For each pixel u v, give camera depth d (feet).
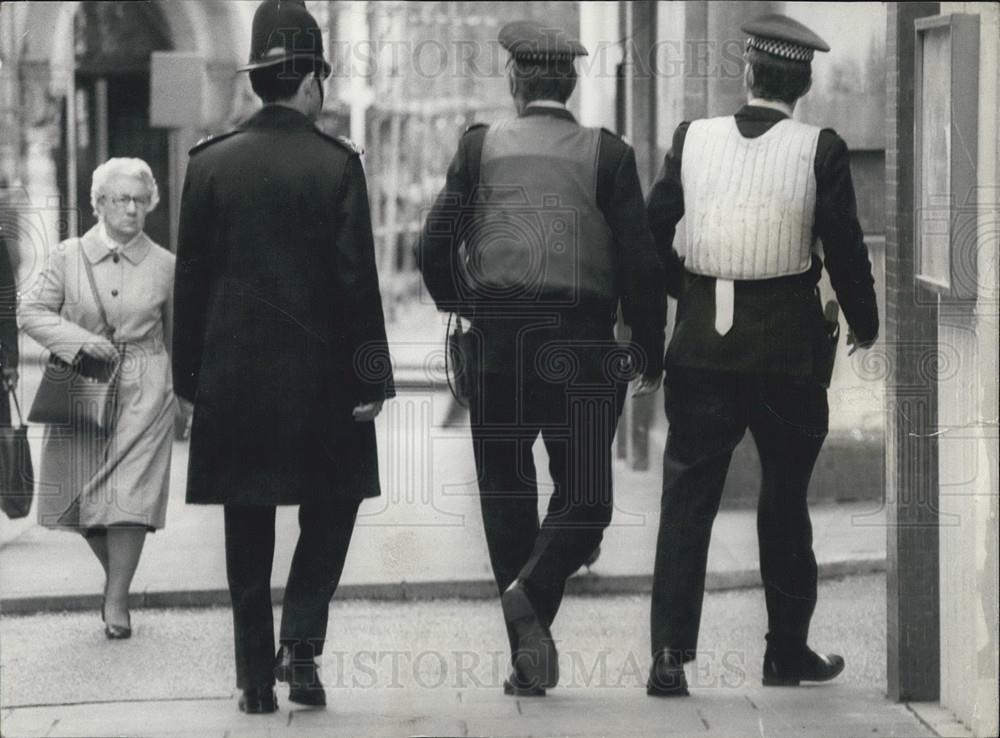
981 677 34.63
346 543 36.73
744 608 41.47
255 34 34.94
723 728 35.99
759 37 36.50
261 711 36.70
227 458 35.99
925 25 35.12
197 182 35.09
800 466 38.19
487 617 42.01
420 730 35.70
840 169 36.70
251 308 35.35
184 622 41.22
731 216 36.94
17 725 35.91
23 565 42.47
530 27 36.99
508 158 37.22
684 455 38.09
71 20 45.93
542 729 35.83
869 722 35.73
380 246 45.75
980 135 33.88
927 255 35.37
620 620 41.55
